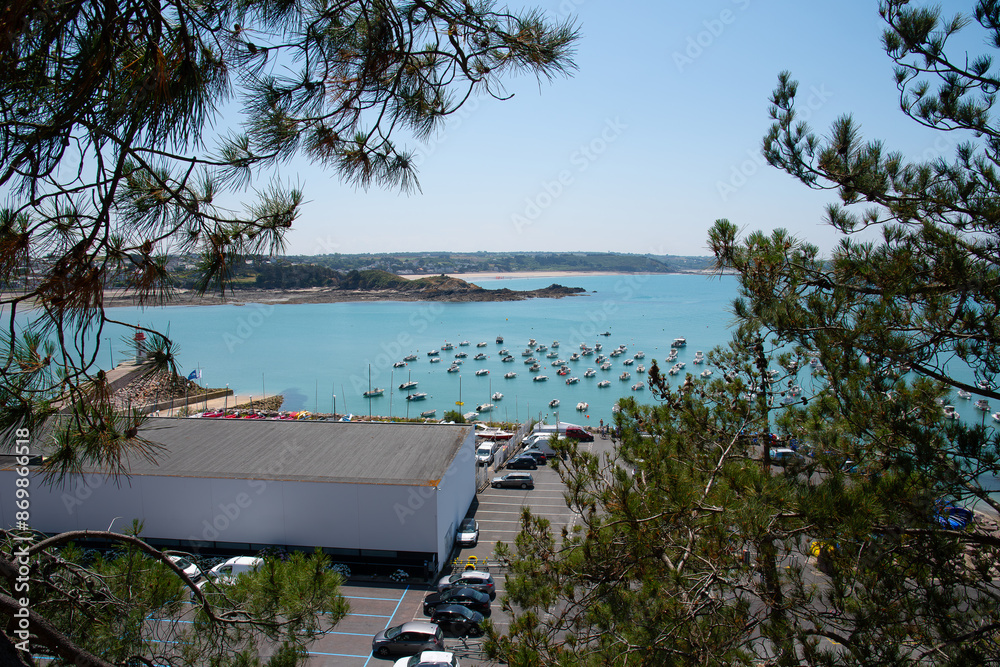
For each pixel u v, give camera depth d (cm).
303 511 2564
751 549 732
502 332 16138
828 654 679
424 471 2623
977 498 690
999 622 630
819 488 687
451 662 1747
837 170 887
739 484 760
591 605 830
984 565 669
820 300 772
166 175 394
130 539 553
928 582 693
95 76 330
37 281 376
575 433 4597
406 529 2506
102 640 536
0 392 380
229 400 8194
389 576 2444
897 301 739
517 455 4234
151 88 335
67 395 397
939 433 712
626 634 749
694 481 864
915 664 641
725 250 910
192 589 592
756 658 726
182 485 2598
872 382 748
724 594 767
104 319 397
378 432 3061
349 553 2548
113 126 356
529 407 8725
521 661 762
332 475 2584
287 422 3162
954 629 659
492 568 2509
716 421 1024
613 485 834
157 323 16600
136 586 598
